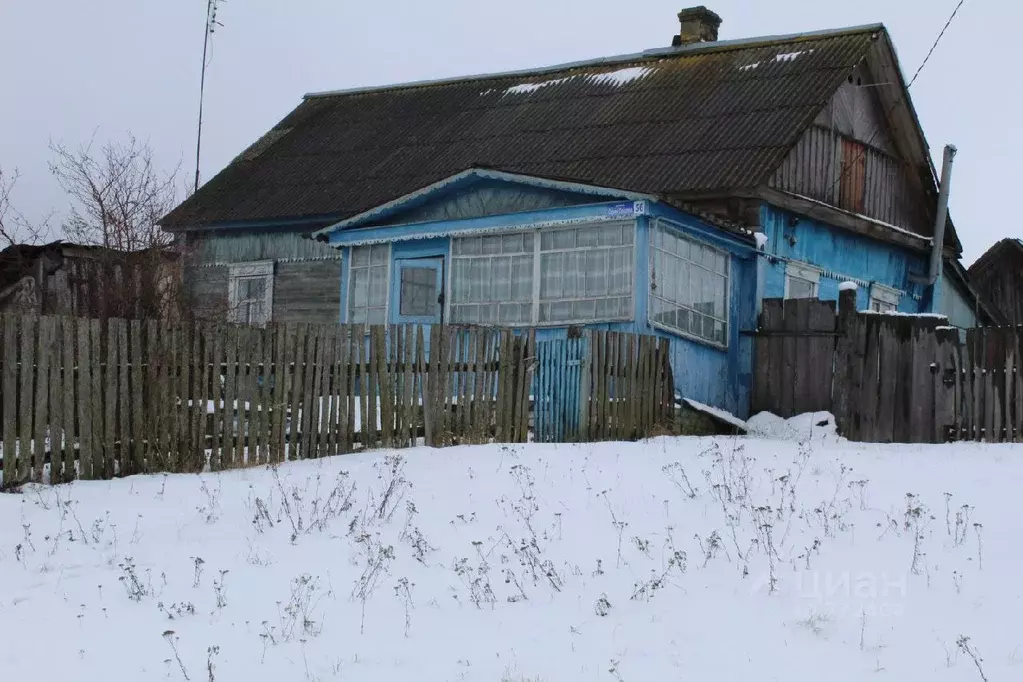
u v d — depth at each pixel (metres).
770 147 18.22
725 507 9.15
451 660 6.12
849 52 20.61
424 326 17.06
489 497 9.60
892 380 14.45
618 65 24.14
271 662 6.12
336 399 11.52
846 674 5.82
